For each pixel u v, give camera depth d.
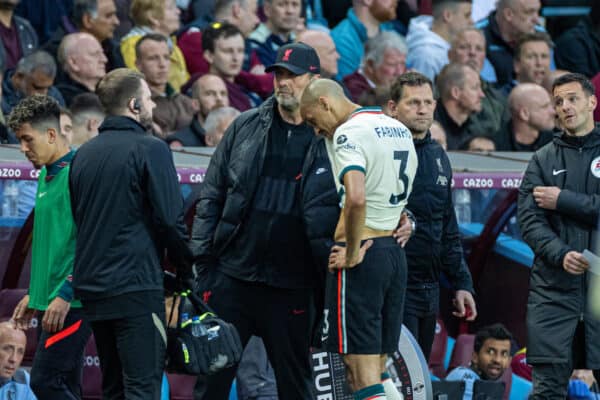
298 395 24.70
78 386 25.11
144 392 21.48
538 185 26.20
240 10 43.09
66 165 23.39
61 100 36.31
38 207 23.42
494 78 47.03
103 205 21.48
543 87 45.41
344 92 24.64
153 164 21.48
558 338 25.73
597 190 25.89
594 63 49.66
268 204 24.11
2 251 28.52
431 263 26.09
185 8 45.66
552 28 53.22
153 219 21.59
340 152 22.02
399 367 25.02
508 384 30.95
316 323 24.80
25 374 26.81
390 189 22.50
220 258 24.58
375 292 22.55
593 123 26.27
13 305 28.06
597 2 53.03
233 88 39.88
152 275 21.67
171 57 41.00
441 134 35.91
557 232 26.03
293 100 23.77
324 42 40.94
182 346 22.20
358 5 46.41
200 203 24.72
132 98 21.92
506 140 41.31
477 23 49.59
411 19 48.19
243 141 24.25
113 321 21.78
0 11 38.62
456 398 26.52
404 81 25.92
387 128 22.50
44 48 39.66
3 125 34.06
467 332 32.56
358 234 21.84
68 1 42.25
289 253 24.22
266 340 24.70
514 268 32.41
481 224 32.09
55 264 23.16
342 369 25.12
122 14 42.91
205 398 24.86
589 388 31.11
